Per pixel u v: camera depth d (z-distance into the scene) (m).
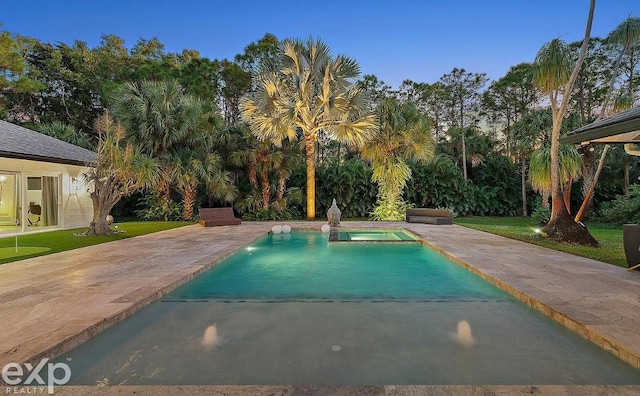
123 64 21.86
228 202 14.70
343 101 12.48
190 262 5.50
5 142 8.98
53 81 20.72
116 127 9.65
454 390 2.01
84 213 11.60
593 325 2.81
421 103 26.97
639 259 4.73
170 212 13.66
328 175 16.09
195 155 13.38
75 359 2.50
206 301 3.92
